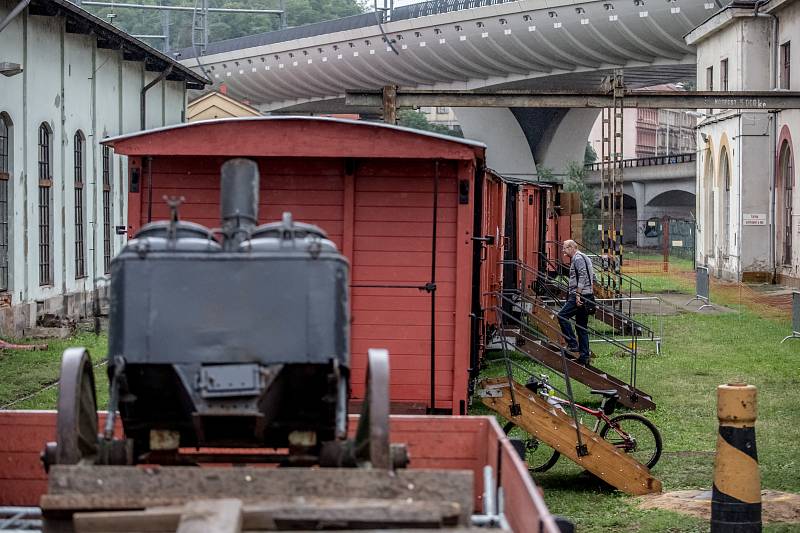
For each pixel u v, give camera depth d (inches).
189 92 2348.7
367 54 2819.9
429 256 467.8
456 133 5319.9
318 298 250.2
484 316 709.9
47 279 1109.7
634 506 475.8
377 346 472.1
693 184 3410.4
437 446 317.7
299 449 263.0
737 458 383.6
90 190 1244.5
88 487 216.1
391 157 450.6
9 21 897.5
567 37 2314.2
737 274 1697.8
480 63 2642.7
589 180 3353.8
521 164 3181.6
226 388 242.2
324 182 466.6
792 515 444.1
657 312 1331.2
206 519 198.4
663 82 3019.2
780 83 1624.0
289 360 247.8
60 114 1136.2
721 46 1808.6
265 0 4202.8
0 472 317.4
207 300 248.7
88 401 259.3
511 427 539.2
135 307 248.4
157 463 264.2
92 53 1243.8
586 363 812.6
